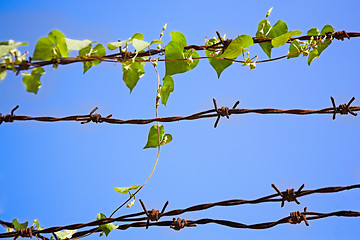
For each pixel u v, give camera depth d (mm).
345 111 883
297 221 859
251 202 864
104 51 875
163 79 904
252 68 901
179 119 897
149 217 869
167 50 894
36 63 844
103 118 904
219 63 901
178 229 869
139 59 897
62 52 846
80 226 878
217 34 896
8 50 826
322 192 858
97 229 890
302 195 859
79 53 857
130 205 875
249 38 882
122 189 872
